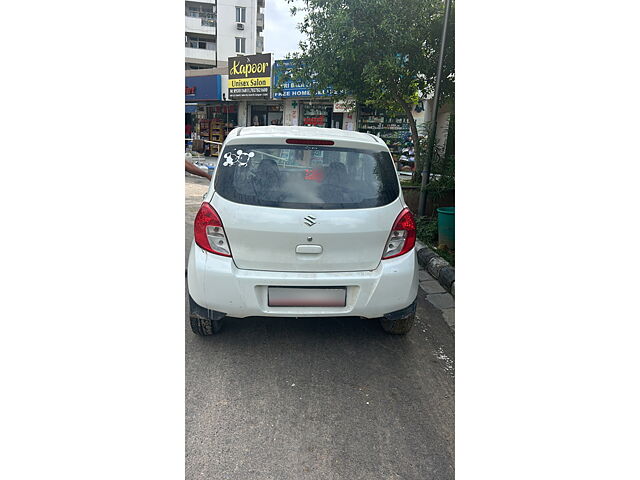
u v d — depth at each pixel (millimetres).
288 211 2766
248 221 2752
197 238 2871
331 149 2932
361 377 2893
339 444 2268
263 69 17734
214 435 2283
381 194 2934
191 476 2014
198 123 21828
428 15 6570
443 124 9680
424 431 2395
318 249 2789
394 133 14719
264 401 2586
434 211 7168
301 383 2787
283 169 2865
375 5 6008
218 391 2660
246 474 2045
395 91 7172
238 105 19859
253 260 2799
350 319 3717
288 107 18203
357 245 2836
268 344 3252
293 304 2832
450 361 3143
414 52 6703
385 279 2873
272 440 2271
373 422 2449
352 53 6227
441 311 4086
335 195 2850
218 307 2848
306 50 7102
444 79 7133
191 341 3244
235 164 2873
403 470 2113
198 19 38312
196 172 5297
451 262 5180
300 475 2055
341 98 8016
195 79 20516
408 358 3164
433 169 7852
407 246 2984
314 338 3379
